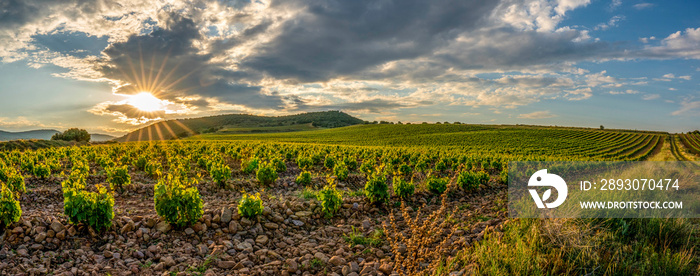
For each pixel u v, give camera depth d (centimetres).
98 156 1667
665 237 476
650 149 5991
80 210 519
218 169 1038
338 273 466
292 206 725
